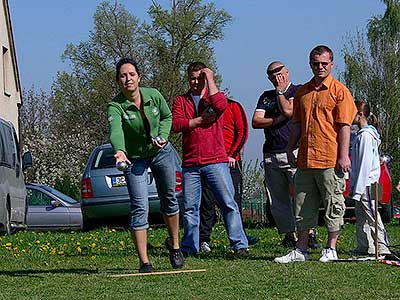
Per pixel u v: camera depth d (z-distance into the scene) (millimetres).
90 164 17078
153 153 7715
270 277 7254
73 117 43312
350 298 6117
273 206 10352
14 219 16781
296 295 6277
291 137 8898
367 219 9680
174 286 6824
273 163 10172
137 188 7711
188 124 9281
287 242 10570
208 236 10539
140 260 7836
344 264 8250
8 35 32094
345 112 8422
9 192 16156
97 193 16812
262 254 9688
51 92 46500
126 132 7590
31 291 6699
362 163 9523
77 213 22109
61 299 6266
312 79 8602
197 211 9656
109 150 17250
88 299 6246
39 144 45594
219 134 9445
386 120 51125
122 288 6762
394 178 28609
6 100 31609
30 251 10812
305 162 8523
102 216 16828
